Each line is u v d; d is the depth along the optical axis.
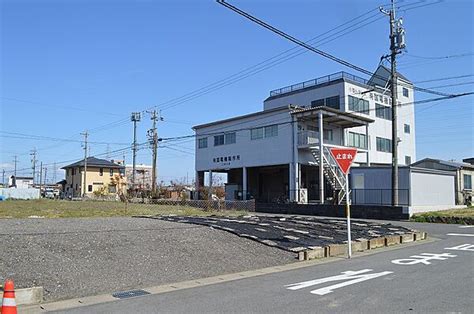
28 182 109.75
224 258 9.96
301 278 8.36
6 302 4.91
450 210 28.95
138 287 7.55
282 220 17.75
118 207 28.86
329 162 35.09
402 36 25.00
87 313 5.89
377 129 46.75
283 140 36.81
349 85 43.03
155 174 44.56
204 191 40.25
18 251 8.33
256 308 6.07
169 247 10.17
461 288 7.29
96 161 74.06
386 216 26.83
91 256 8.72
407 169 29.39
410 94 53.16
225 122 42.06
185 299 6.68
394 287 7.41
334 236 13.77
